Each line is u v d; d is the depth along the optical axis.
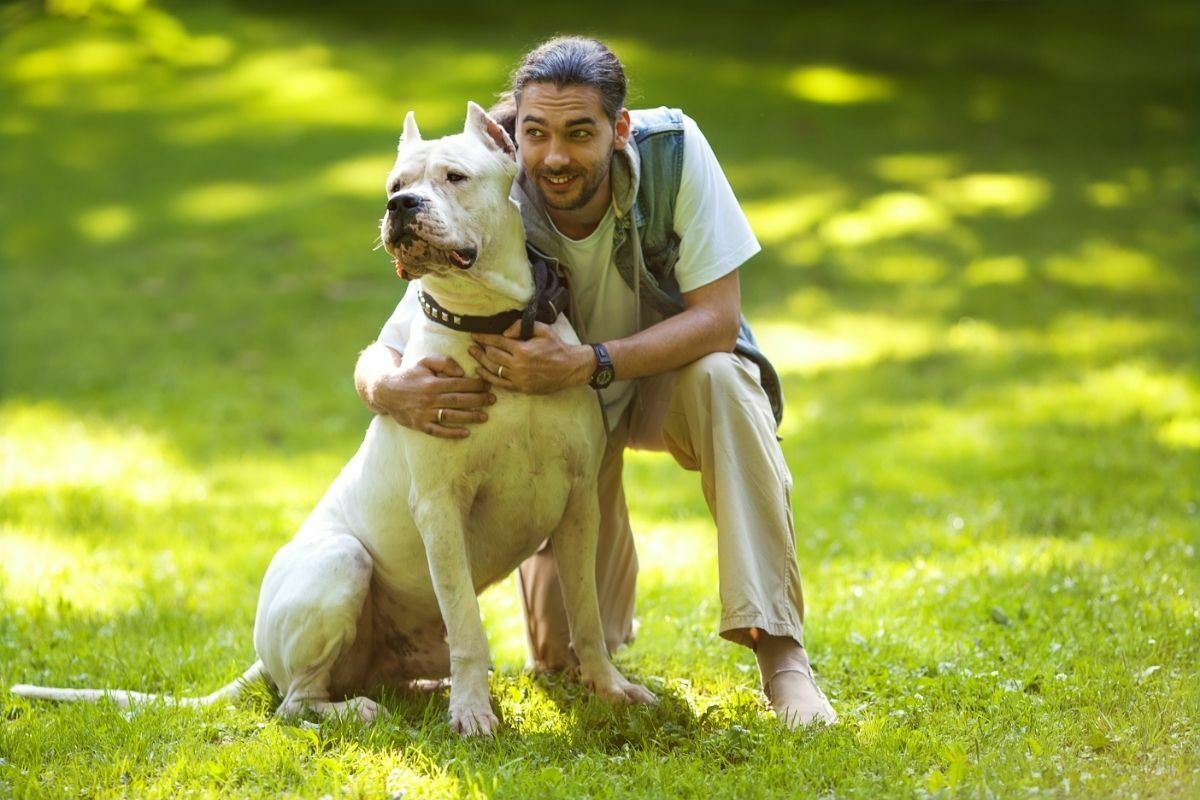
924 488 9.61
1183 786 4.31
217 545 8.52
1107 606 6.45
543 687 5.77
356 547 5.38
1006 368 12.80
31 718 5.34
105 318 15.23
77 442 11.31
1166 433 10.57
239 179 19.45
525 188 5.35
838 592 7.05
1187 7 30.83
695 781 4.57
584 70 5.05
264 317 15.15
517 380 5.05
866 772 4.62
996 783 4.38
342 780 4.66
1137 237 16.98
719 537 5.34
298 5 28.84
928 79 25.02
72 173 20.00
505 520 5.32
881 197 18.47
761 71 24.72
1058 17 29.80
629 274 5.50
